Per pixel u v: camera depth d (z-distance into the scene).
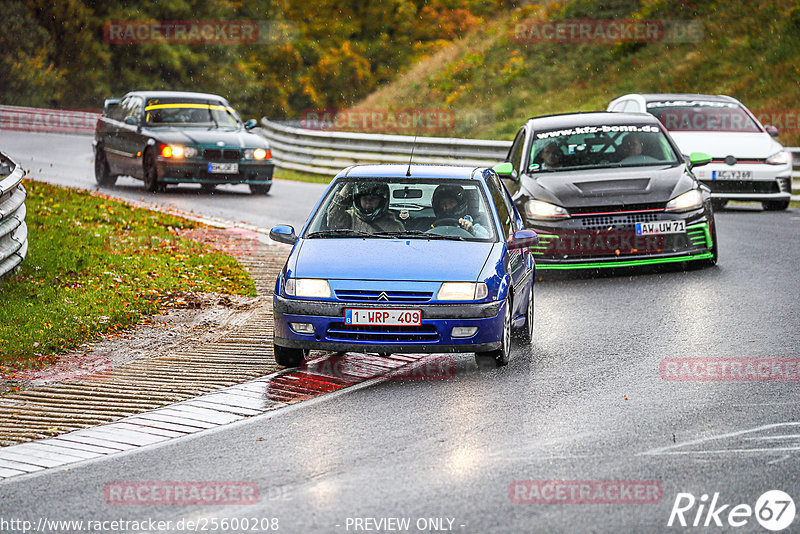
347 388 28.78
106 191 78.94
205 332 37.00
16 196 43.41
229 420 25.88
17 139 126.56
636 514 18.62
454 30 195.62
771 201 69.00
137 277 44.56
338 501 19.61
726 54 118.31
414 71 152.88
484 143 92.81
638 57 127.06
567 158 49.16
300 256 31.39
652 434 23.45
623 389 27.67
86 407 27.52
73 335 35.19
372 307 29.55
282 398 27.86
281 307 30.27
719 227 59.84
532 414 25.44
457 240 32.16
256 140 79.19
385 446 23.11
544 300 41.91
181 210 68.00
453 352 29.66
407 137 97.38
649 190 45.53
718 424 24.09
